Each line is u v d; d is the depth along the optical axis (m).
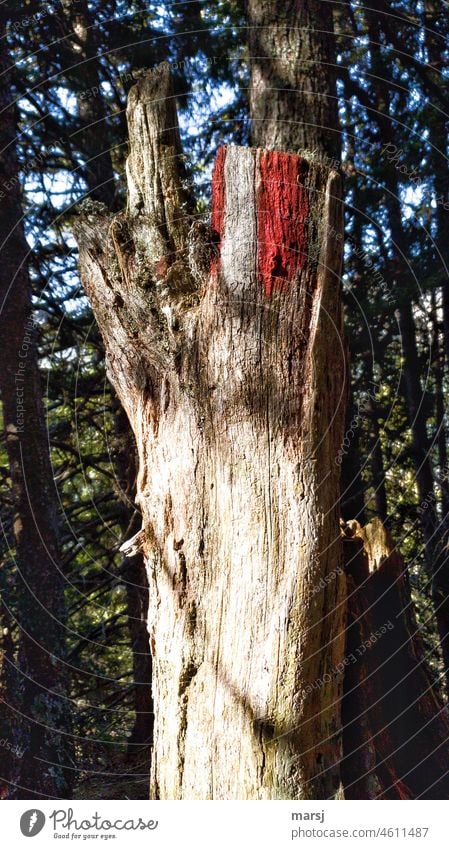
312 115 5.50
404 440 9.17
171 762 2.85
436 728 3.43
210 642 2.75
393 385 8.32
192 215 2.94
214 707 2.71
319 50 5.59
